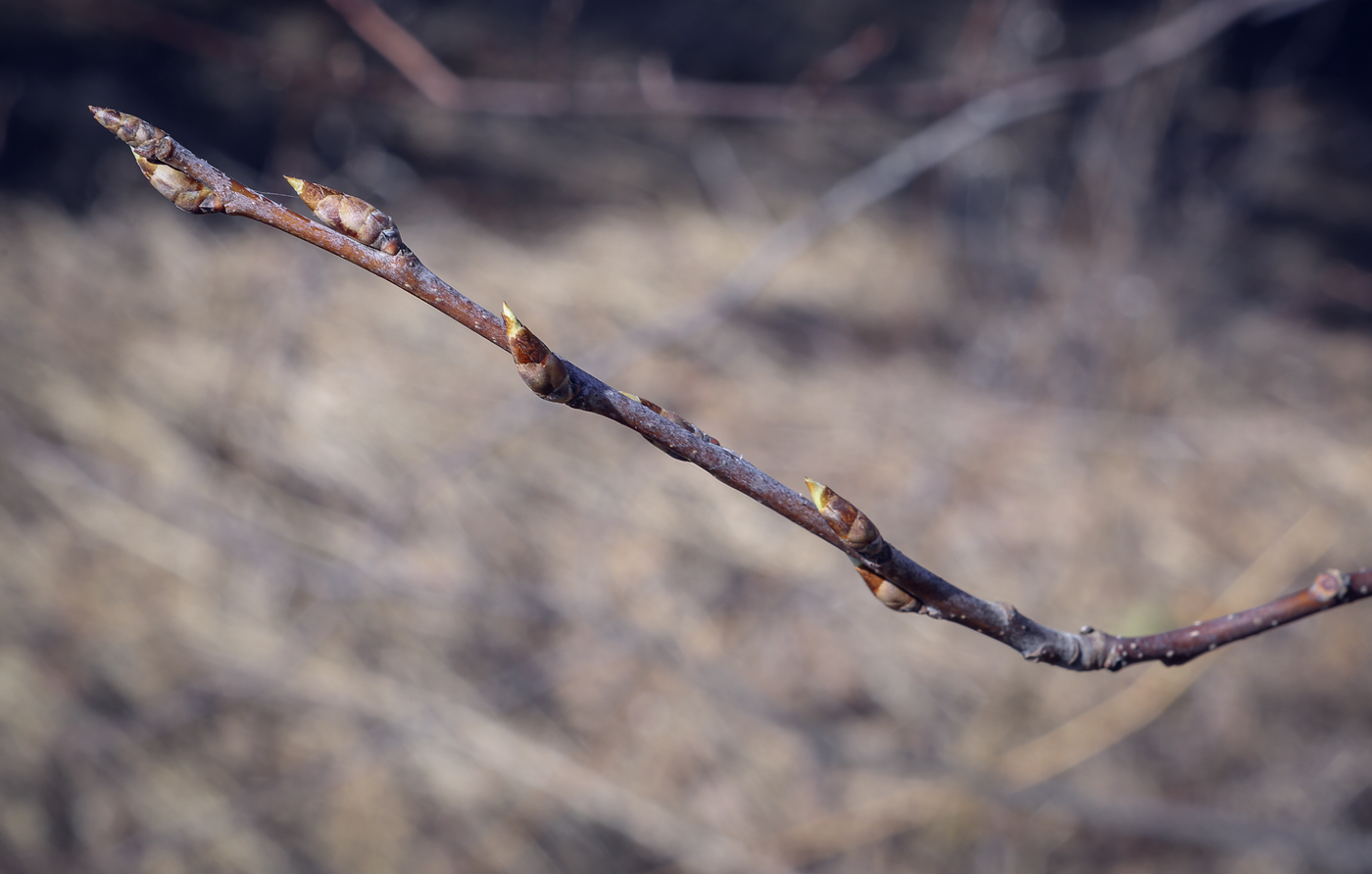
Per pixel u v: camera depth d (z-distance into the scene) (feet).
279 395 13.03
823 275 17.89
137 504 11.49
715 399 14.98
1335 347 19.16
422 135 18.02
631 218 18.16
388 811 10.18
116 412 12.19
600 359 12.72
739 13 23.52
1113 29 25.14
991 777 11.12
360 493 12.35
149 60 16.70
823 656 12.34
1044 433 15.31
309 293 14.08
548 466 13.33
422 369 13.98
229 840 9.62
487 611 11.78
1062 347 16.37
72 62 15.88
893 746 11.64
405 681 11.04
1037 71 11.84
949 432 15.20
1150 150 16.38
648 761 11.09
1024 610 13.42
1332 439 16.52
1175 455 15.40
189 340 13.26
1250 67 21.53
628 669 11.64
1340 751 12.42
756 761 11.25
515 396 14.02
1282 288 20.02
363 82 11.04
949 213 18.93
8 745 9.48
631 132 20.21
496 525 12.51
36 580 10.60
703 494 13.64
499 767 10.68
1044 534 14.29
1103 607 13.61
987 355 16.93
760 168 20.43
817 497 2.21
